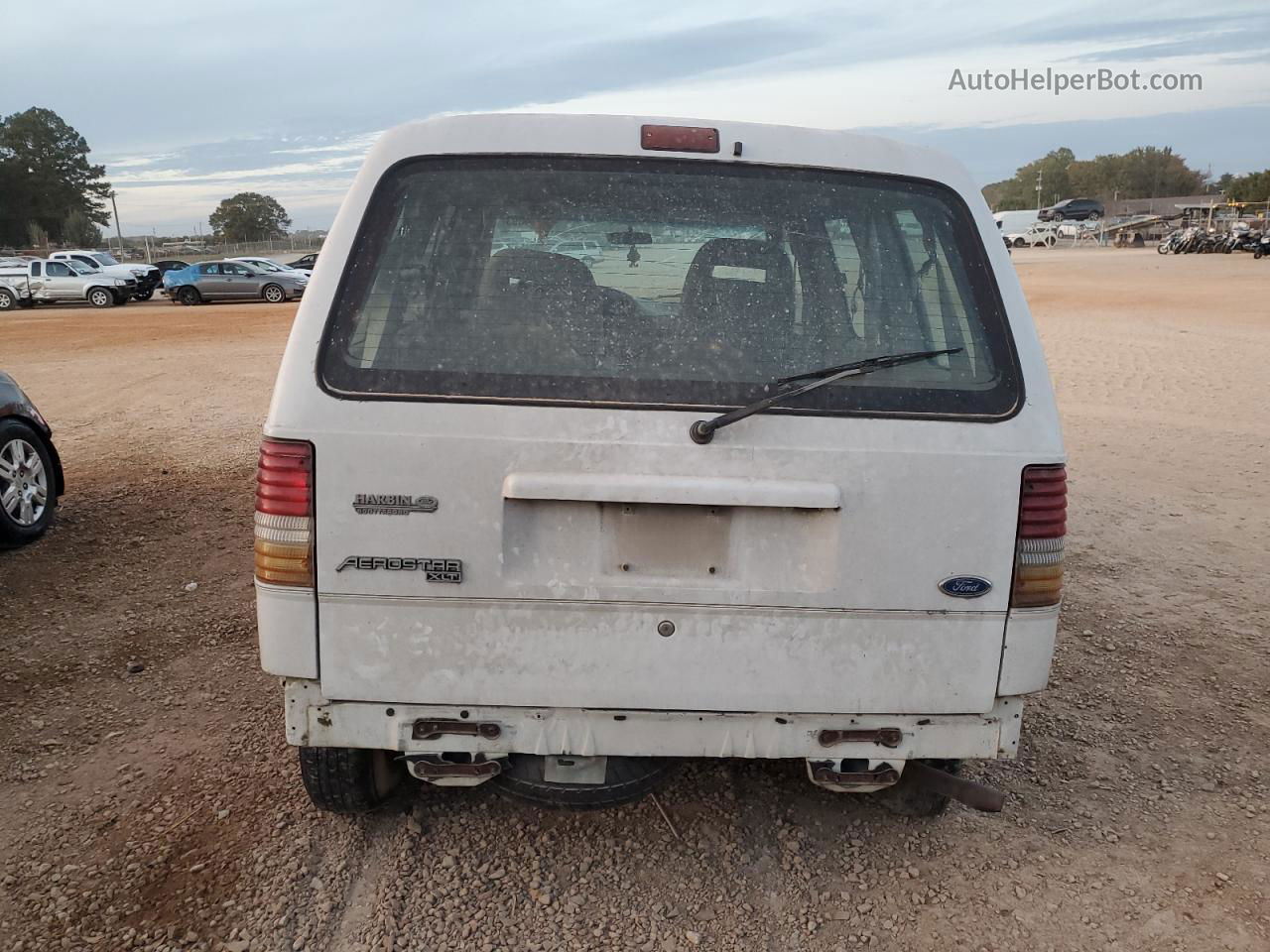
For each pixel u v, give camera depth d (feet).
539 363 8.06
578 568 8.14
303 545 8.00
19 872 9.53
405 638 8.16
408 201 8.38
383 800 10.38
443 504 7.96
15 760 11.59
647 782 9.21
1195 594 17.88
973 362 8.39
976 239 8.70
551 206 8.43
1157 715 13.38
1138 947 8.91
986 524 8.23
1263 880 9.88
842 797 11.15
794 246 8.57
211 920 8.91
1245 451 28.91
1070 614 16.92
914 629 8.32
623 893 9.45
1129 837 10.58
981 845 10.37
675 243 8.48
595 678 8.29
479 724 8.39
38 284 106.11
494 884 9.52
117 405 37.55
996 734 8.64
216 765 11.50
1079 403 37.19
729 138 8.70
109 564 18.47
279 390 8.00
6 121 348.38
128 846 9.95
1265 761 12.23
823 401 8.11
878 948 8.85
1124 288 99.91
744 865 9.93
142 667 14.11
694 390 8.06
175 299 107.65
